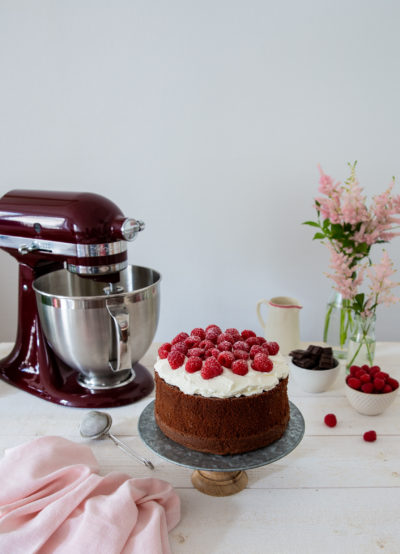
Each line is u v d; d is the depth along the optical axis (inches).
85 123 64.1
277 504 31.4
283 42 61.2
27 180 66.0
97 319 39.9
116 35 61.2
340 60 61.7
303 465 35.1
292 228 67.3
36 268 45.0
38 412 42.0
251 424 31.3
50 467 31.6
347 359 49.7
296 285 69.7
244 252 68.4
